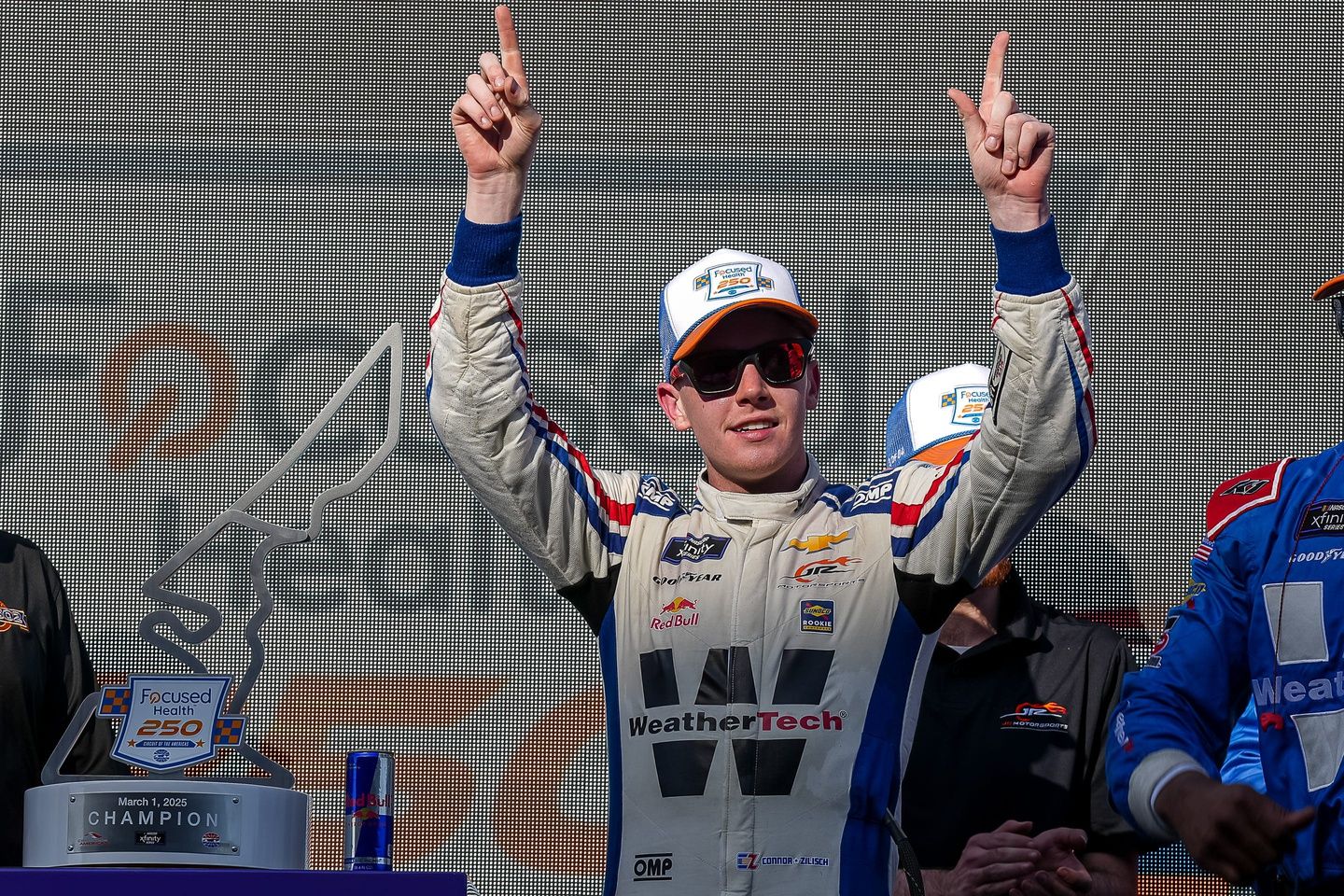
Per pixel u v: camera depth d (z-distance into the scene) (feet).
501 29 25.54
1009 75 46.14
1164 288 44.93
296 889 22.11
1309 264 44.83
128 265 45.29
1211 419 44.21
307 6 46.34
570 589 26.53
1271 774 21.36
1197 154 45.44
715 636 25.31
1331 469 22.11
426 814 42.55
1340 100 45.44
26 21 46.09
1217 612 22.06
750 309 26.76
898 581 25.44
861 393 44.96
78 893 21.57
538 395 45.09
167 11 46.21
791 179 45.98
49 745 34.45
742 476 26.61
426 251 45.62
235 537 43.78
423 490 44.04
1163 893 41.09
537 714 43.04
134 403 44.73
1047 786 32.71
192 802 24.20
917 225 45.62
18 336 44.75
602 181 45.98
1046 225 23.62
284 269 45.39
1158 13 45.98
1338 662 20.93
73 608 43.52
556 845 42.57
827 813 24.34
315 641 43.21
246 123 45.96
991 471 24.12
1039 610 35.19
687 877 24.18
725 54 46.42
